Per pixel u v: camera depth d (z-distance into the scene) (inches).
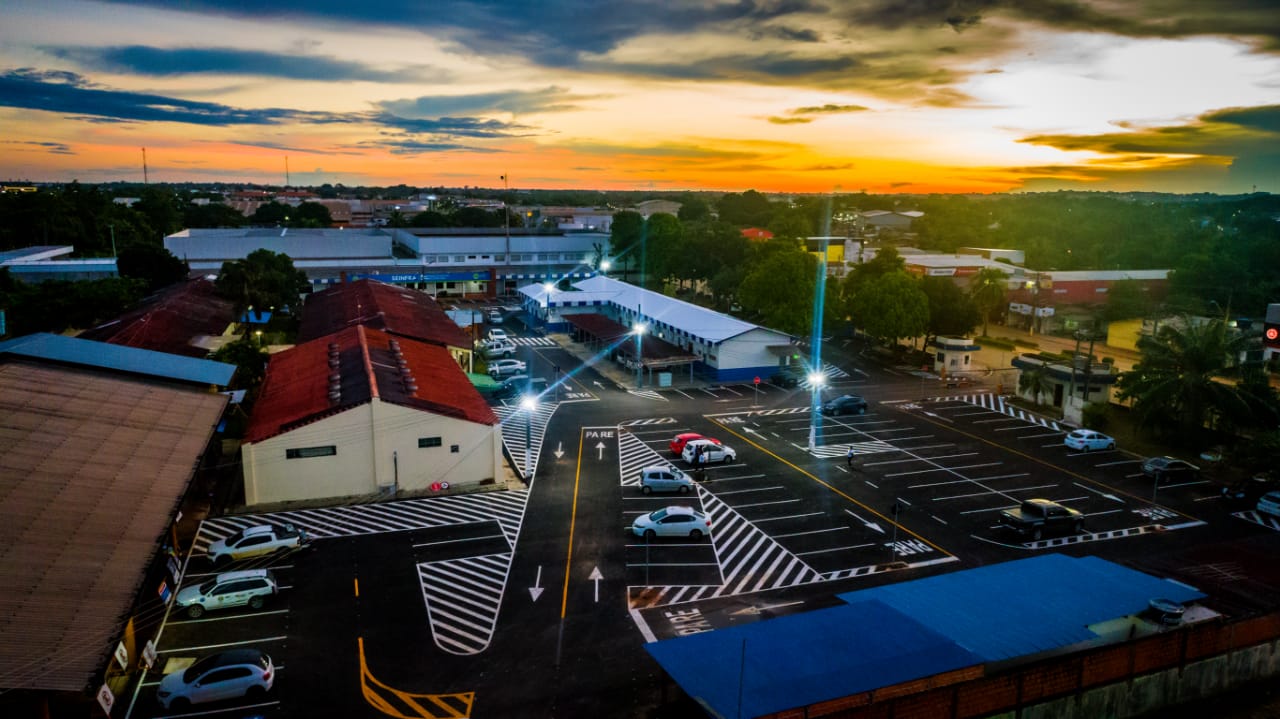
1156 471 1894.7
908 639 1005.8
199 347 2615.7
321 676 1078.4
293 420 1732.3
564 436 2224.4
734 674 921.5
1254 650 1096.8
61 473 1251.8
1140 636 1094.4
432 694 1041.5
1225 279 4222.4
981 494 1801.2
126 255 3902.6
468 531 1576.0
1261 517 1681.8
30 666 808.9
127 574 1020.5
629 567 1422.2
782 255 3378.4
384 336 2566.4
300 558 1449.3
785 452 2095.2
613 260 5467.5
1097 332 3545.8
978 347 3117.6
